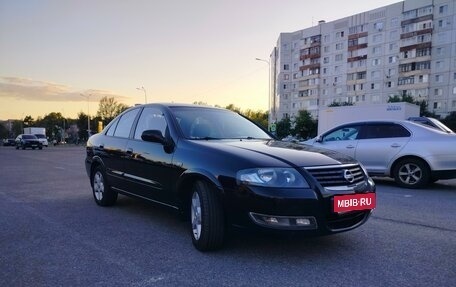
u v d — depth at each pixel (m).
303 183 3.52
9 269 3.59
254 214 3.56
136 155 5.19
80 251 4.09
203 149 4.17
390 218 5.53
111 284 3.24
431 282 3.25
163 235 4.68
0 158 20.89
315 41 86.31
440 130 8.88
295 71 92.06
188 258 3.85
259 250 4.06
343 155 4.22
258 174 3.57
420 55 69.25
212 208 3.88
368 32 77.12
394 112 21.31
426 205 6.53
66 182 9.77
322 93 86.00
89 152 6.77
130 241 4.44
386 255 3.92
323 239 4.45
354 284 3.21
